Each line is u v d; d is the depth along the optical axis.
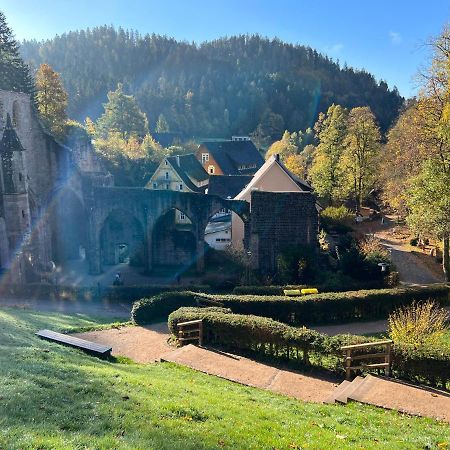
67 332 23.50
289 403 14.41
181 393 13.40
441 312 27.36
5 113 40.72
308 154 97.19
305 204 40.66
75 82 137.00
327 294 29.33
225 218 61.03
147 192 42.56
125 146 73.25
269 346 19.94
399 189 48.91
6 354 14.72
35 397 10.78
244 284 37.19
